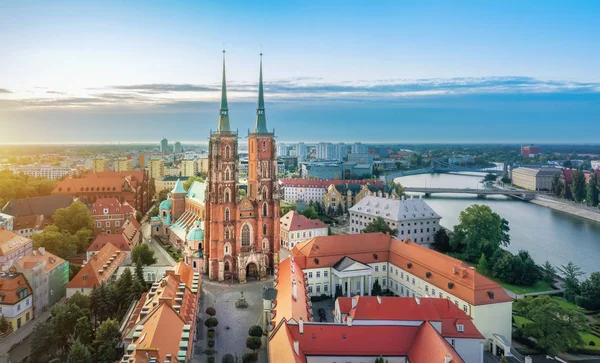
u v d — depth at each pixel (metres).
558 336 109.94
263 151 172.75
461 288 121.81
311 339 95.38
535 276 167.25
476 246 196.88
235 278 171.88
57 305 116.25
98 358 99.19
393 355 95.12
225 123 168.25
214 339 121.44
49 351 103.06
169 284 116.88
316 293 150.62
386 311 104.06
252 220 172.00
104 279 145.00
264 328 127.31
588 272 188.38
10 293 123.88
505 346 109.31
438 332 98.94
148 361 78.19
